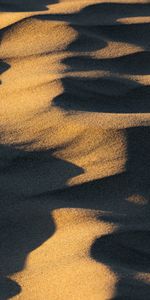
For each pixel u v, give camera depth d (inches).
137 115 117.0
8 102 123.0
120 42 138.6
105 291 88.4
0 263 96.7
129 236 99.2
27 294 90.8
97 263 93.4
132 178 108.7
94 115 117.4
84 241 97.1
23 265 95.7
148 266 95.6
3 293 91.4
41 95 122.9
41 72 129.0
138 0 148.3
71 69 129.5
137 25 141.9
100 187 107.7
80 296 88.4
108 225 100.3
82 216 102.3
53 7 147.3
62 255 95.6
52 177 109.2
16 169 110.6
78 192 107.0
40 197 106.3
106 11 145.5
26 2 150.3
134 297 88.6
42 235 100.7
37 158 111.8
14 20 141.8
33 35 139.5
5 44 138.5
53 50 135.3
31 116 118.3
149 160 111.0
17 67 132.3
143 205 105.6
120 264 94.5
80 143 113.1
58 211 103.7
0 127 116.6
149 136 113.1
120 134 112.9
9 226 102.5
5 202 105.6
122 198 106.5
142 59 135.0
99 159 111.0
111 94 124.9
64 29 139.9
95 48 136.5
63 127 115.3
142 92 126.2
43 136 114.7
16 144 113.3
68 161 111.3
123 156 110.8
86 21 142.5
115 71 130.9
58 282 91.2
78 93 123.5
